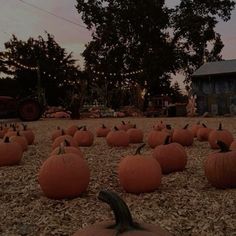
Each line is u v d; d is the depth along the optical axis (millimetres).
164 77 40469
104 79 37656
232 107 28297
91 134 10234
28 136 11086
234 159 5285
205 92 29031
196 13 39250
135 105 32500
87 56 39781
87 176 5121
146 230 2039
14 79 47188
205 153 8500
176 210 4395
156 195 5012
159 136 9383
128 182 5129
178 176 6090
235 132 12945
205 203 4613
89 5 38875
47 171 4992
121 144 9844
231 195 4918
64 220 4227
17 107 21703
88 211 4477
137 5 37375
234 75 28172
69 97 29406
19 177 6426
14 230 3996
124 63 39125
